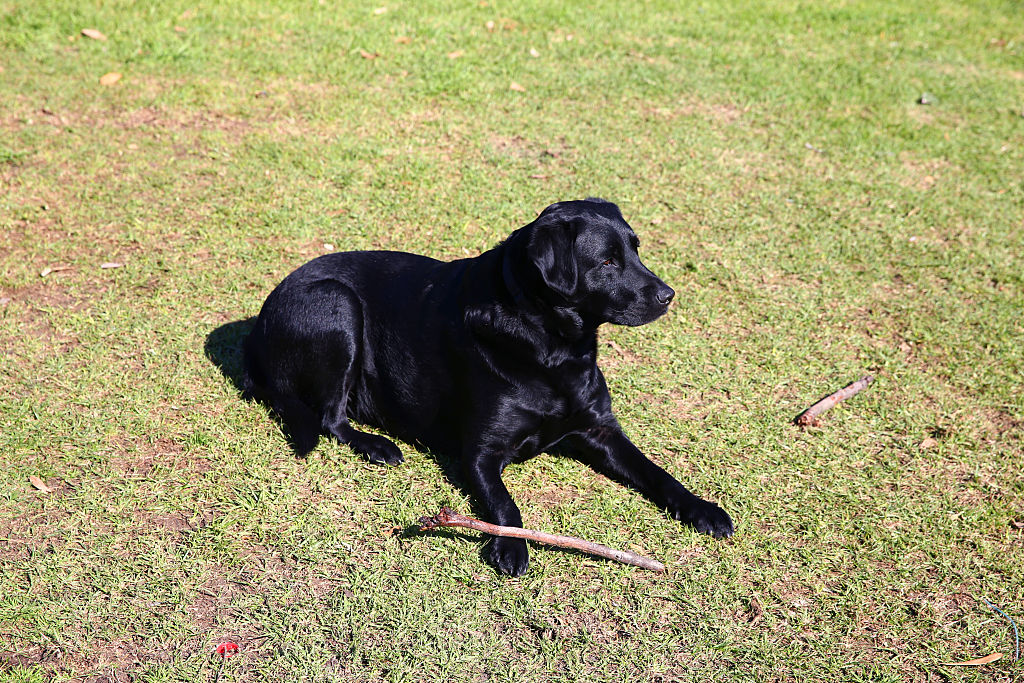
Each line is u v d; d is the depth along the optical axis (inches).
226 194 121.6
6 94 142.3
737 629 75.4
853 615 76.6
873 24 204.5
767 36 191.8
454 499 83.6
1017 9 221.9
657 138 141.0
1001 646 74.7
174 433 88.2
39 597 74.9
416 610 75.2
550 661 72.7
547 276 78.4
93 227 114.8
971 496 86.0
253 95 146.9
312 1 189.0
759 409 94.5
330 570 77.7
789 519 83.5
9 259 109.0
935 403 95.9
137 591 75.6
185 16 176.6
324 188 123.6
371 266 90.7
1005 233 122.6
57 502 81.6
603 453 86.4
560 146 136.7
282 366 89.1
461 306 83.7
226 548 78.7
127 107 140.8
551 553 79.8
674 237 118.6
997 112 159.6
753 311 107.1
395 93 150.4
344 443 88.3
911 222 124.0
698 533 81.5
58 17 170.6
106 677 70.8
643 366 98.7
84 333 98.9
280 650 72.7
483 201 122.3
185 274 108.0
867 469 88.5
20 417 88.8
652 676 72.3
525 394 82.3
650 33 186.9
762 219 123.0
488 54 168.6
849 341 103.7
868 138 145.4
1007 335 104.5
